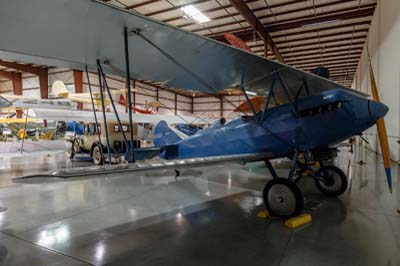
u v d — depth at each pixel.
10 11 1.88
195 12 9.63
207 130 4.47
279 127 3.41
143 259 1.98
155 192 4.16
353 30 11.33
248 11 9.20
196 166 2.82
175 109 25.33
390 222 2.68
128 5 9.17
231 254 2.04
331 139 3.11
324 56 14.87
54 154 10.80
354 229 2.51
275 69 3.36
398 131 6.68
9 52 2.69
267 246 2.17
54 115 9.64
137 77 3.68
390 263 1.87
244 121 3.91
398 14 6.65
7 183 4.99
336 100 2.97
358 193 3.88
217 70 3.42
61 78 17.77
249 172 5.98
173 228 2.61
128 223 2.77
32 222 2.81
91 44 2.55
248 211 3.15
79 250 2.14
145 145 12.41
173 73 3.54
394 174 5.38
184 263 1.91
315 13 9.70
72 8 1.87
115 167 2.00
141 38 2.44
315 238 2.31
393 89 7.12
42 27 2.16
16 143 10.28
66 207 3.37
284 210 2.84
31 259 2.00
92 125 8.57
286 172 5.92
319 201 3.48
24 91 19.98
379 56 8.84
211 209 3.24
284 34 11.59
